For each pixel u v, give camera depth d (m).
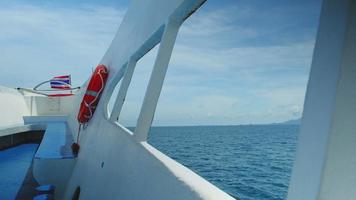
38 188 6.35
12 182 8.48
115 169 3.48
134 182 2.51
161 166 2.00
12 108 18.88
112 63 7.25
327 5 0.91
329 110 0.83
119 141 3.74
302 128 0.94
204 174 2.29
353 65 0.83
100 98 7.67
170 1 2.54
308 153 0.89
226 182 2.02
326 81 0.87
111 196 3.26
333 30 0.87
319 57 0.91
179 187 1.61
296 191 0.91
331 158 0.82
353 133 0.82
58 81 24.67
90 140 6.54
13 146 15.86
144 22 3.73
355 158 0.81
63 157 6.98
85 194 4.93
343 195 0.81
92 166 5.20
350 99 0.82
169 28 2.58
